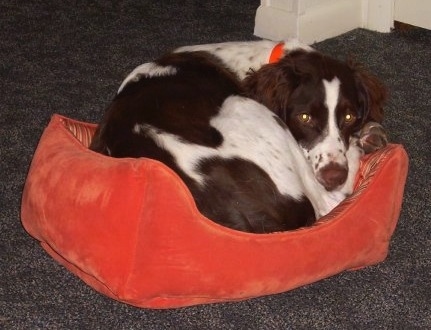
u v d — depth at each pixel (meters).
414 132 1.95
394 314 1.44
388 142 1.80
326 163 1.57
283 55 1.67
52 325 1.43
